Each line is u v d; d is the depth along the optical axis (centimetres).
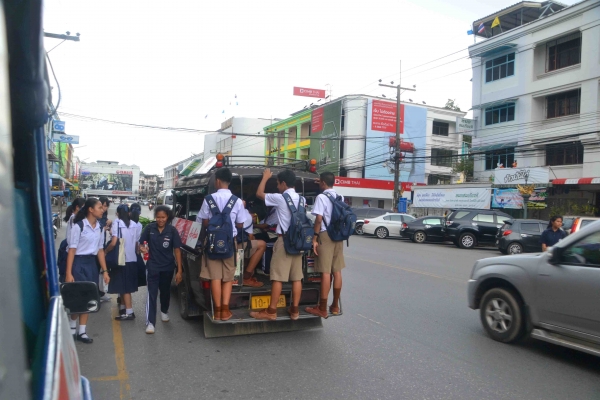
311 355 532
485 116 2881
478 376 480
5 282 100
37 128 190
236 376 465
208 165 757
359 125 3978
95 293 237
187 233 671
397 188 2698
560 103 2494
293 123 4841
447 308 773
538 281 547
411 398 424
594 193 2275
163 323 657
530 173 2380
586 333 497
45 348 149
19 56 162
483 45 2847
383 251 1666
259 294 597
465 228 1981
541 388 453
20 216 182
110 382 445
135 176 7938
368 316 711
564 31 2417
